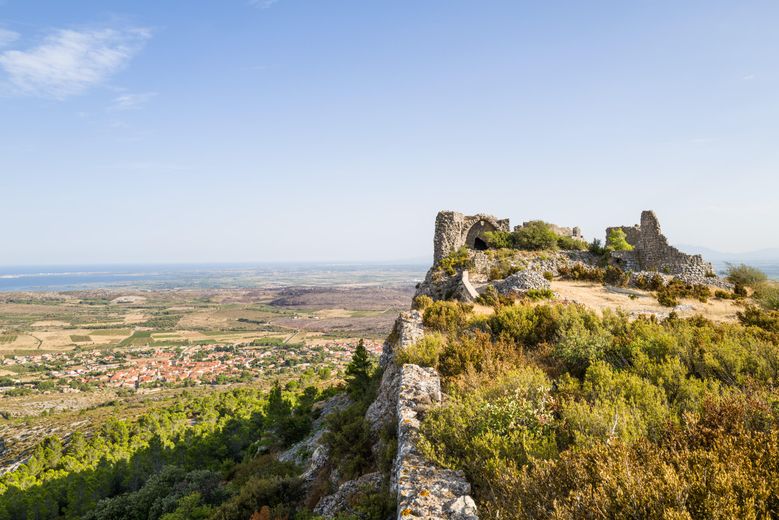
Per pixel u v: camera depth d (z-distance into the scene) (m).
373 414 16.12
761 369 9.62
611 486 4.59
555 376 11.92
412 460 7.30
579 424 7.19
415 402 10.18
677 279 31.75
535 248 42.88
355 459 13.66
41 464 58.31
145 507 29.03
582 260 39.84
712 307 24.70
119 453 54.47
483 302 26.06
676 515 3.87
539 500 5.23
